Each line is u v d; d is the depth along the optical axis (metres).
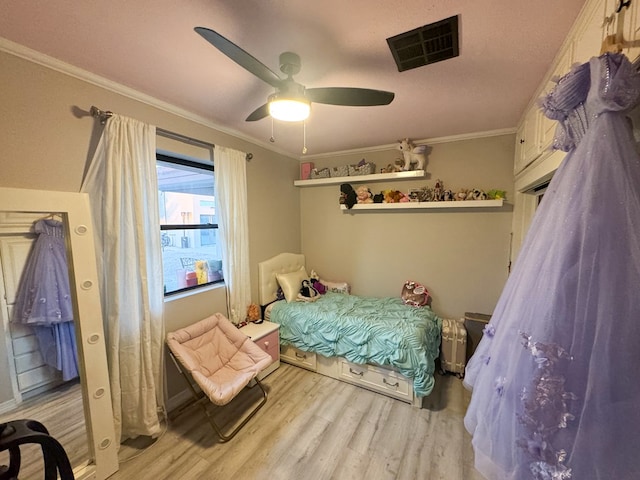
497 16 1.17
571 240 0.68
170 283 2.42
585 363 0.63
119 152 1.76
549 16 1.16
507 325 0.82
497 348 0.84
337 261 3.72
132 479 1.61
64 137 1.59
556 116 0.84
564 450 0.63
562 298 0.67
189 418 2.13
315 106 2.13
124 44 1.37
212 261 2.77
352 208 3.36
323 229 3.78
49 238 1.52
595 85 0.70
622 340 0.60
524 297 0.78
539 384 0.65
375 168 3.38
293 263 3.62
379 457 1.76
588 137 0.71
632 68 0.67
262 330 2.68
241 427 2.02
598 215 0.65
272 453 1.79
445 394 2.42
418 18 1.18
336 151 3.58
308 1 1.08
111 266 1.75
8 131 1.40
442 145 2.98
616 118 0.69
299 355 2.86
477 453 0.85
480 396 0.88
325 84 1.75
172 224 2.43
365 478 1.62
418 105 2.11
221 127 2.56
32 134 1.47
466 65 1.55
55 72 1.53
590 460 0.60
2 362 1.41
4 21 1.19
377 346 2.32
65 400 1.60
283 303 3.06
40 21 1.20
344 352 2.47
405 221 3.26
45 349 1.54
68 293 1.58
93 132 1.70
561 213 0.72
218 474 1.64
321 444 1.87
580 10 1.12
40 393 1.52
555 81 0.83
